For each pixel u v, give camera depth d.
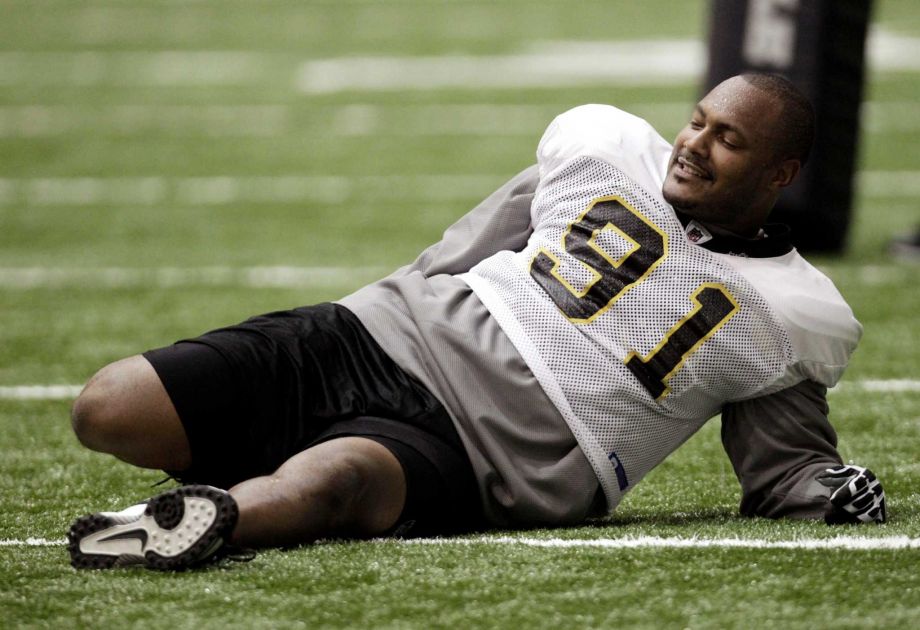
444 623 8.09
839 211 24.05
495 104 41.44
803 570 8.92
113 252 25.03
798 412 10.18
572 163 10.35
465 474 9.70
